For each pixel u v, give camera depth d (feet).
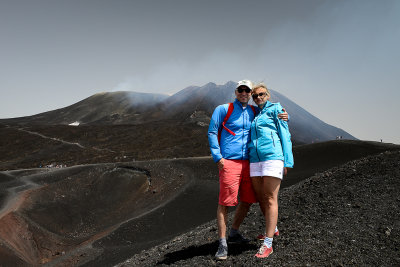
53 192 135.23
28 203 121.19
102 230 106.93
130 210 119.14
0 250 82.02
